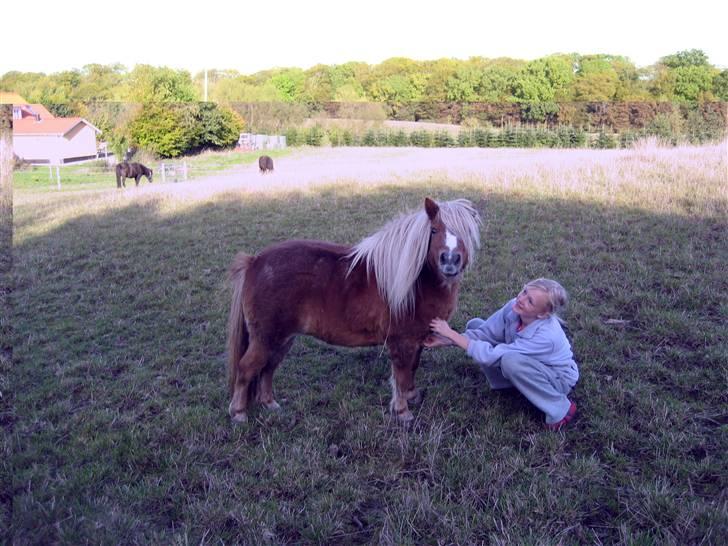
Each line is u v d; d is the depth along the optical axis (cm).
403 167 1210
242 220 953
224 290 668
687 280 562
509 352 370
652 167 898
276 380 471
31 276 743
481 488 327
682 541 280
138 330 583
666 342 471
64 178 1462
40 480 347
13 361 520
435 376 460
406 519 300
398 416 400
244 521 303
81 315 624
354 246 407
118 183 1306
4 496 338
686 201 763
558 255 676
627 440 359
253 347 398
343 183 1132
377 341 397
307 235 846
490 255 695
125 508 319
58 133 1641
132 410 431
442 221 358
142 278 725
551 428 377
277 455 364
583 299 562
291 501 322
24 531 307
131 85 2277
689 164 870
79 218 1027
